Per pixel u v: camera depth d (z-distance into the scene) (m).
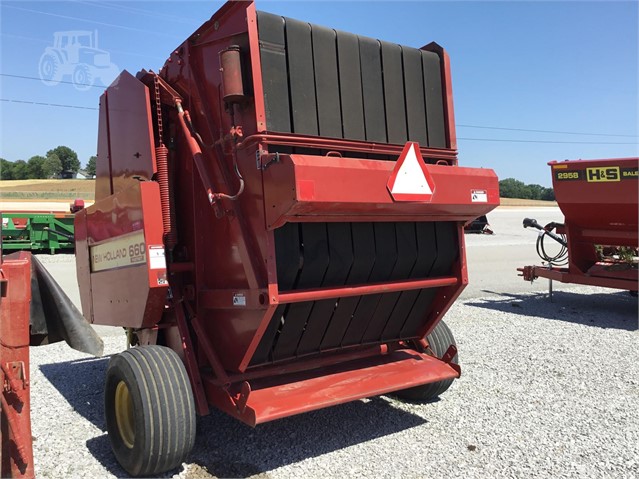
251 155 3.44
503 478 3.46
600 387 5.24
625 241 8.65
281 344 3.85
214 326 3.93
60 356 6.61
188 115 3.97
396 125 4.09
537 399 4.92
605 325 8.11
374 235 3.93
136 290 4.01
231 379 3.72
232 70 3.37
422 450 3.88
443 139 4.39
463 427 4.30
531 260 17.44
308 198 3.08
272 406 3.45
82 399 5.04
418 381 4.07
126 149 4.47
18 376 2.67
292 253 3.51
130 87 4.37
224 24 3.62
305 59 3.62
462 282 4.36
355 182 3.27
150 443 3.29
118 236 4.29
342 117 3.78
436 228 4.32
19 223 17.09
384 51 4.08
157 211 3.86
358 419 4.48
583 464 3.66
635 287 8.34
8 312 2.66
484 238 26.75
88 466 3.67
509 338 7.25
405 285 4.07
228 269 3.73
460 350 6.64
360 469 3.59
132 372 3.39
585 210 8.72
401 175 3.50
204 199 3.97
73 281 11.77
